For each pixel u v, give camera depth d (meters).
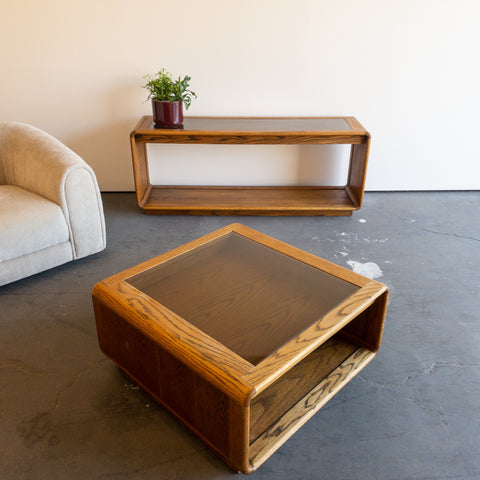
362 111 2.99
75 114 2.96
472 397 1.61
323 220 2.84
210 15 2.71
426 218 2.87
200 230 2.71
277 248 1.81
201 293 1.53
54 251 2.20
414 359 1.77
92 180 2.24
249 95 2.94
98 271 2.30
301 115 3.01
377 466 1.36
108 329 1.55
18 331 1.88
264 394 1.49
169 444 1.42
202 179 3.17
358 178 2.86
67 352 1.78
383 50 2.81
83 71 2.85
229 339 1.32
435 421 1.51
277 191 3.10
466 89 2.92
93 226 2.31
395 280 2.25
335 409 1.55
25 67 2.82
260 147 3.06
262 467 1.35
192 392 1.31
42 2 2.65
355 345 1.72
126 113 2.97
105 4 2.67
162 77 2.61
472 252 2.50
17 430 1.46
